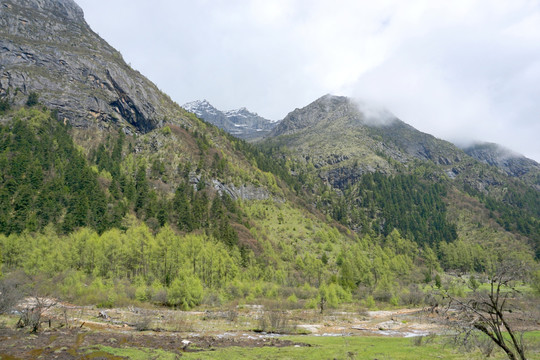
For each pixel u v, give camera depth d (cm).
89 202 13300
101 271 8831
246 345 3488
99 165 18288
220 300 7912
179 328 4478
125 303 6644
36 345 2967
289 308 7931
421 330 5288
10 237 9525
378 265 13450
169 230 11519
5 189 12088
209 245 10944
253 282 10438
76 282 7012
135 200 15412
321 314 7006
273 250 15325
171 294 7031
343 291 9538
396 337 4381
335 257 16988
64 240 10294
